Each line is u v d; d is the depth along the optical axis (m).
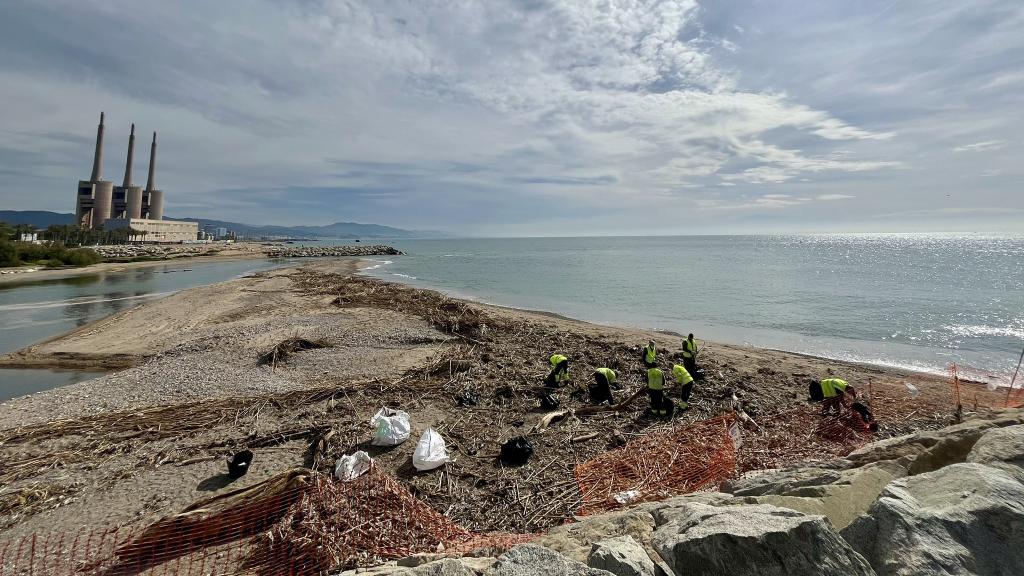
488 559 3.79
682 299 30.59
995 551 2.78
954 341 18.45
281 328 19.53
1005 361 15.69
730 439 7.97
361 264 66.88
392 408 10.57
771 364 14.91
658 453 7.93
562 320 23.48
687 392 10.62
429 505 6.73
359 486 6.31
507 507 6.74
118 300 28.53
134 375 13.32
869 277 40.03
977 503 3.03
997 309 24.11
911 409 10.49
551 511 6.57
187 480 7.46
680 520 3.72
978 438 4.53
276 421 9.84
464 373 13.30
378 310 24.12
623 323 23.53
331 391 11.54
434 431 8.66
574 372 13.64
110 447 8.56
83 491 7.13
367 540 5.29
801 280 38.59
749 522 3.16
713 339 19.70
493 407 10.80
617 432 9.44
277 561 5.03
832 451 7.61
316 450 8.32
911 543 2.85
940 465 4.48
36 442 8.86
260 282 36.09
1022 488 3.17
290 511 5.69
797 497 4.06
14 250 51.94
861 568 2.75
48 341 17.64
